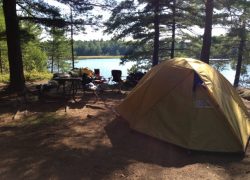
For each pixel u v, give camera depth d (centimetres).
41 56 1277
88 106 398
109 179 199
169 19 812
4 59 1083
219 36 1000
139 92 311
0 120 329
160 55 1010
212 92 260
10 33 485
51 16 513
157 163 228
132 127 287
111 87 606
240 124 272
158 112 275
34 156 231
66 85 532
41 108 385
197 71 270
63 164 218
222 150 249
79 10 518
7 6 481
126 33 835
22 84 494
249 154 253
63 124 318
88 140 271
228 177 207
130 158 235
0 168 209
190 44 988
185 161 234
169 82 277
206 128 254
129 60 973
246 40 1002
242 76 1139
